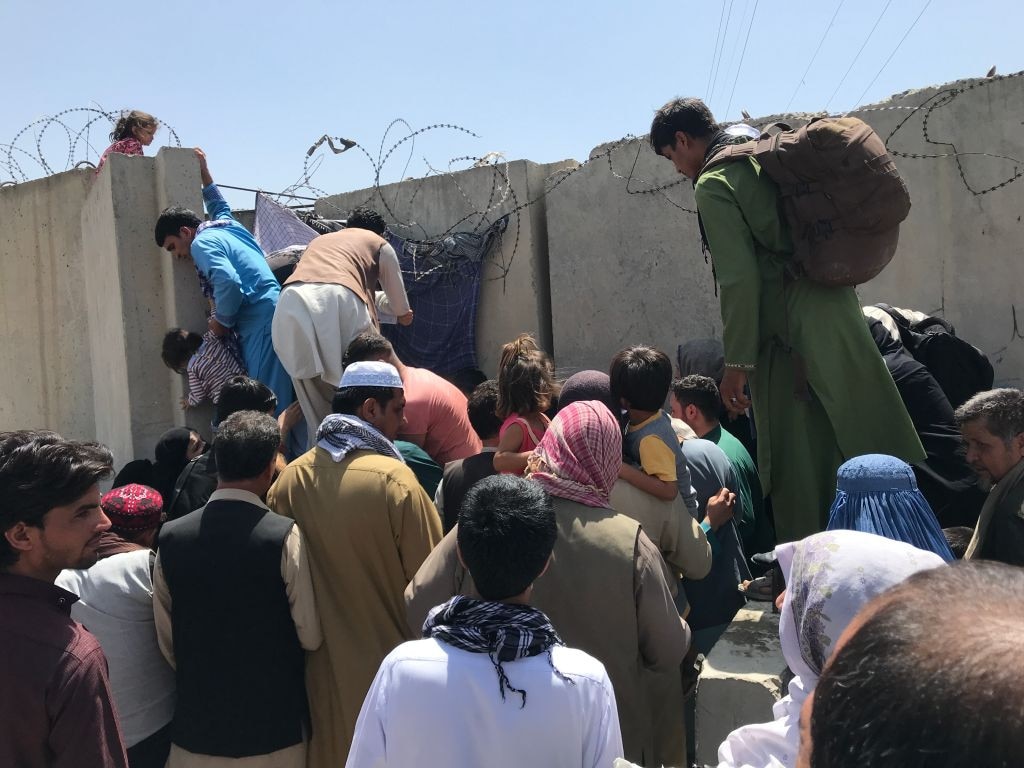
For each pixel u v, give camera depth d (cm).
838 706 74
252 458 267
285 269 600
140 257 568
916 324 446
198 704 257
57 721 182
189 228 530
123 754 193
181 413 552
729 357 326
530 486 191
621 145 598
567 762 163
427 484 369
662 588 241
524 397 313
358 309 464
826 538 173
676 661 246
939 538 211
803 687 173
